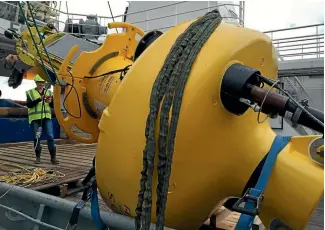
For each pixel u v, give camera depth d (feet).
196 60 4.89
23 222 7.80
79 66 9.25
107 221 5.75
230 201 6.52
